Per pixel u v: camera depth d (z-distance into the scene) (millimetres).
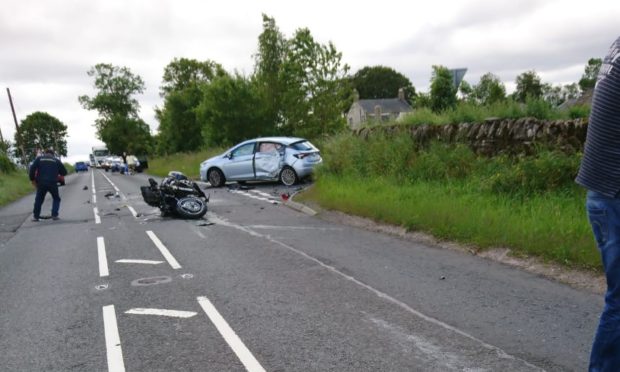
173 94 47969
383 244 7379
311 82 25406
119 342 4145
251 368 3568
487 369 3404
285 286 5504
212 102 26938
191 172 25328
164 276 6141
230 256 7078
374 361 3596
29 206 16219
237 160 16859
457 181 9898
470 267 5895
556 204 7305
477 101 13211
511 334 3949
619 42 2471
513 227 6543
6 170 37719
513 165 9156
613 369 2535
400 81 95312
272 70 25750
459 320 4297
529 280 5266
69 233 9773
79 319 4742
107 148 83625
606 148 2443
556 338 3830
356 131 14812
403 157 11633
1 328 4629
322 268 6188
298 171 15797
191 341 4098
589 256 5312
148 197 11062
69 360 3855
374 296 5035
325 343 3941
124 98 86688
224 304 4984
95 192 19656
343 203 10195
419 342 3889
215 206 12656
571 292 4824
